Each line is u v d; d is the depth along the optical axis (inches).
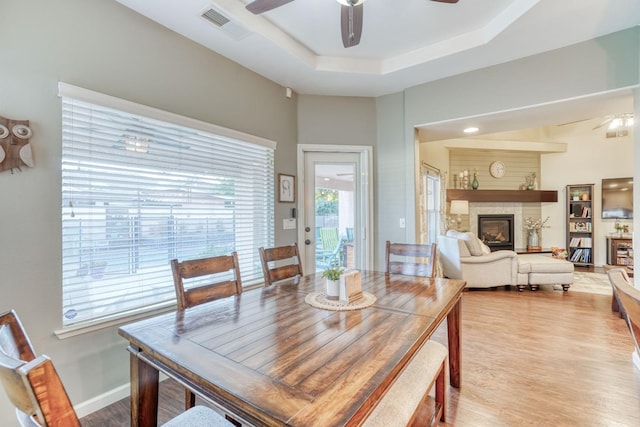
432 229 234.8
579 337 113.3
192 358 41.3
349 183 153.9
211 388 35.9
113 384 80.3
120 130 83.4
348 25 83.4
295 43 112.7
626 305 34.7
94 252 78.2
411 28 106.2
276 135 134.8
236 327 52.2
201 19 91.3
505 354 100.7
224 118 112.0
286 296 70.7
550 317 135.0
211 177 107.6
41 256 69.7
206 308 62.3
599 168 267.1
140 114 86.2
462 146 260.4
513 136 276.5
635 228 101.0
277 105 135.7
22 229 67.2
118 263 82.8
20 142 66.7
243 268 118.6
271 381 35.6
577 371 89.7
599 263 264.7
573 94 109.2
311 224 148.6
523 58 117.6
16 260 66.5
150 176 89.9
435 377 58.8
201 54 104.5
